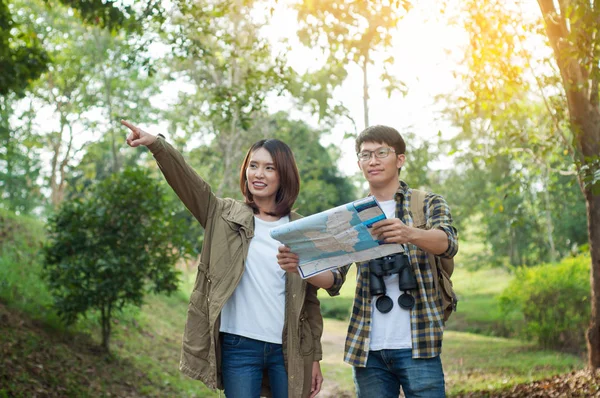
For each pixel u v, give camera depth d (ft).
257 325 11.42
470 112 28.71
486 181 93.25
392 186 12.11
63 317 34.12
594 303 26.94
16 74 28.91
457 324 80.02
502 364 41.11
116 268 32.78
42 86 89.35
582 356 43.09
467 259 139.74
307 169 113.91
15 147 98.53
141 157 113.60
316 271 10.71
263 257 11.60
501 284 124.26
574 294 47.06
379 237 10.19
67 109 94.58
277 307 11.54
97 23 27.86
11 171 104.06
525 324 53.16
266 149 11.98
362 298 11.83
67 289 34.50
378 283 11.52
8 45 28.55
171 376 36.60
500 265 122.93
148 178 34.96
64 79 88.33
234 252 11.44
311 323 12.18
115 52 80.84
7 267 41.37
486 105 27.61
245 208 11.87
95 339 37.52
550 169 27.91
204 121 83.15
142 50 29.12
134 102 92.43
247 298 11.50
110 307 34.96
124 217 33.47
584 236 96.53
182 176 11.34
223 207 11.81
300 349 11.62
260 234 11.76
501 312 54.60
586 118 24.20
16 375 25.02
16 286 39.52
